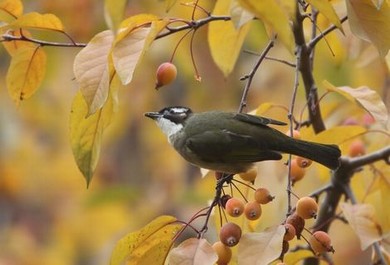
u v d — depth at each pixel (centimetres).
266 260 723
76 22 1513
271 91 1697
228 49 955
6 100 1816
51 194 1830
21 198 1830
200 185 1625
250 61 1733
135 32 779
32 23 828
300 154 808
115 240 1736
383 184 992
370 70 1337
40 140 1839
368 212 909
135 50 769
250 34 1405
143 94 1795
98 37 777
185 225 790
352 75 1329
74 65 766
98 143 831
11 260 1733
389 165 985
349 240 1659
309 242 773
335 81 1325
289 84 1688
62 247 1750
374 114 833
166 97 1811
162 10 1459
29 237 1767
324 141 946
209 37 948
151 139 1828
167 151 1823
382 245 924
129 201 1741
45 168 1833
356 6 778
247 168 829
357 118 1084
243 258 728
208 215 782
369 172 1010
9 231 1781
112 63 789
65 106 1786
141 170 1844
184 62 1650
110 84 801
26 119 1819
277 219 1101
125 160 1855
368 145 1066
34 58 862
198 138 833
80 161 830
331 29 870
